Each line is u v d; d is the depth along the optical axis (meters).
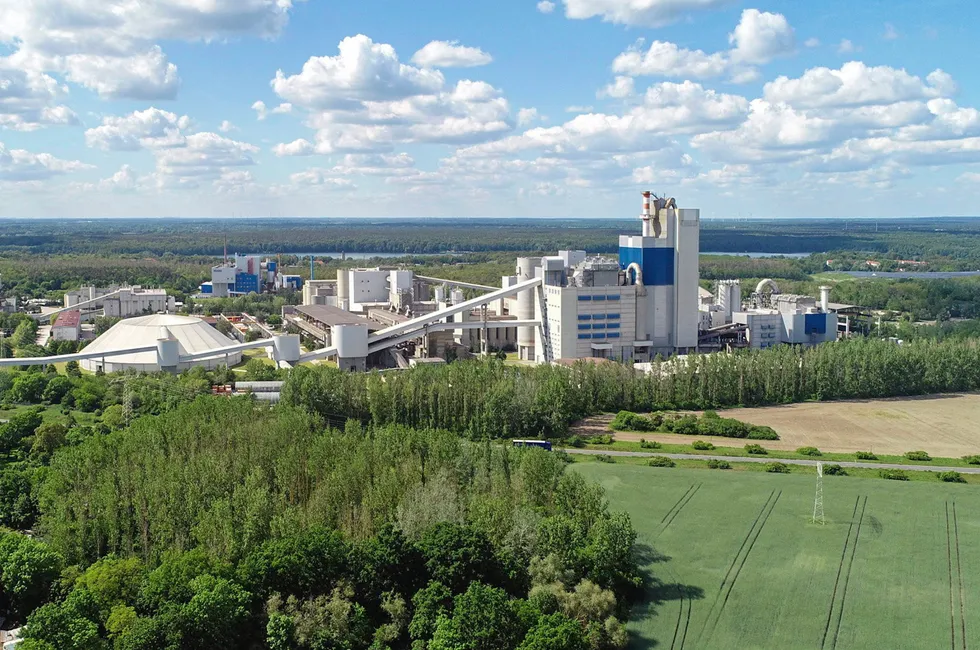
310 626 149.50
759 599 168.25
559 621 146.75
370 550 166.00
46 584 164.62
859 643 152.62
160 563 171.00
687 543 194.25
